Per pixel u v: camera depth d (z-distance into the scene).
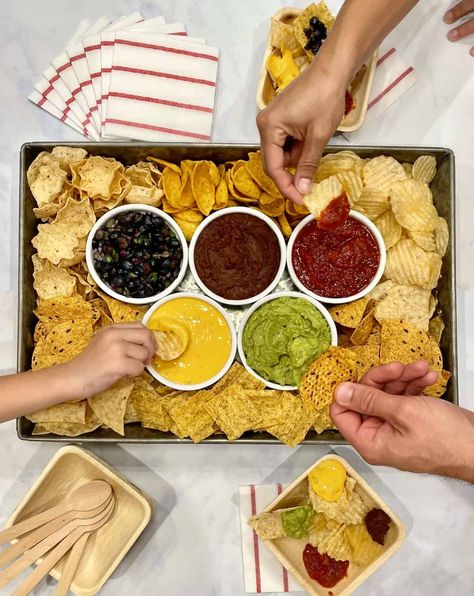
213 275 1.25
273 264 1.26
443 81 1.41
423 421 0.94
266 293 1.24
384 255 1.25
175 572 1.37
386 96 1.38
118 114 1.33
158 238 1.25
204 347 1.26
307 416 1.21
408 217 1.24
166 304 1.26
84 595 1.23
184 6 1.39
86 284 1.26
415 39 1.40
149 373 1.28
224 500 1.38
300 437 1.21
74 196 1.29
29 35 1.39
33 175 1.24
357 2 1.03
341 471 1.25
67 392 1.13
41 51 1.39
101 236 1.24
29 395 1.12
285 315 1.23
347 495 1.25
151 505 1.29
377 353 1.26
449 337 1.26
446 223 1.26
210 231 1.26
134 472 1.37
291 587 1.36
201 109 1.35
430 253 1.25
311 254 1.27
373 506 1.29
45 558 1.23
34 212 1.26
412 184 1.25
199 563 1.37
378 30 1.06
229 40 1.39
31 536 1.22
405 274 1.25
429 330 1.30
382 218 1.29
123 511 1.31
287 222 1.28
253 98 1.39
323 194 1.18
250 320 1.25
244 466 1.38
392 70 1.38
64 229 1.24
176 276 1.26
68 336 1.23
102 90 1.34
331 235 1.27
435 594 1.38
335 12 1.39
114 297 1.24
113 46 1.34
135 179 1.28
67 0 1.39
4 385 1.13
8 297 1.38
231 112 1.39
